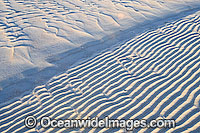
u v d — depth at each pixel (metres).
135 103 3.28
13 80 4.16
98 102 3.40
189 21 5.98
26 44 5.38
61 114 3.22
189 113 2.94
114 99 3.43
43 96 3.69
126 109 3.18
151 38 5.30
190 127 2.74
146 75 3.95
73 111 3.26
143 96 3.40
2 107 3.47
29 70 4.45
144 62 4.38
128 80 3.87
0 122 3.16
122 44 5.25
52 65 4.62
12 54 4.98
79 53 5.04
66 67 4.54
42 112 3.30
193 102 3.12
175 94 3.33
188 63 4.09
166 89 3.47
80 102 3.45
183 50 4.55
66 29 6.15
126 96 3.46
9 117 3.25
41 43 5.44
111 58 4.70
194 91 3.33
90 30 6.11
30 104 3.52
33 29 6.10
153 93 3.43
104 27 6.28
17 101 3.61
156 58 4.45
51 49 5.21
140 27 6.14
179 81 3.62
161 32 5.55
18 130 3.00
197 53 4.36
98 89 3.74
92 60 4.71
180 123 2.82
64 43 5.46
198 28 5.47
